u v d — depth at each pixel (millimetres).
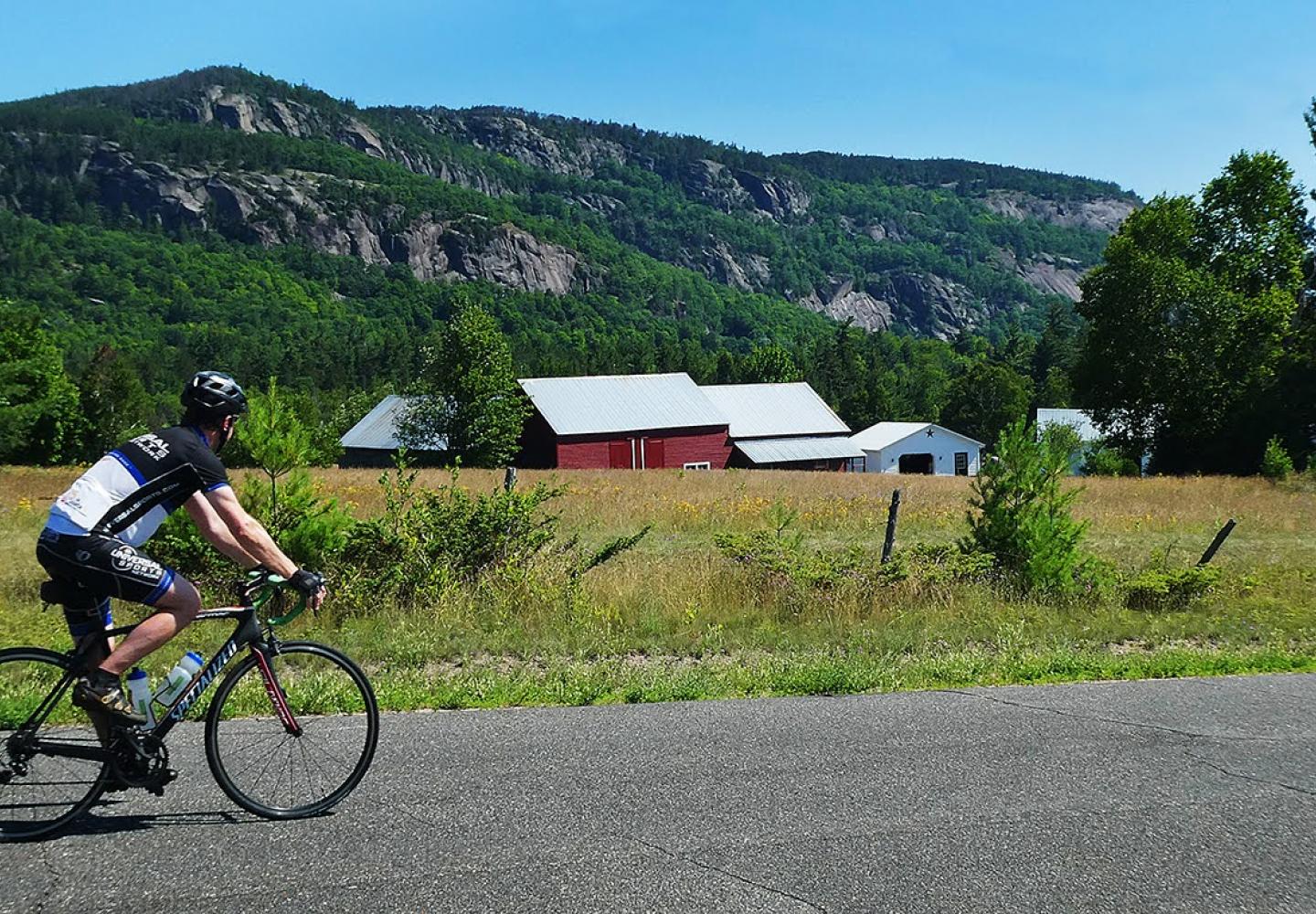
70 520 4633
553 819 4934
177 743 5863
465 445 64875
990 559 12547
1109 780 5699
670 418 68688
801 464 72750
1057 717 6965
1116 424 62531
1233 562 16875
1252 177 57719
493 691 7312
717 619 10602
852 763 5855
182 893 4109
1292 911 4223
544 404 67188
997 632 10367
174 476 4766
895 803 5262
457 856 4500
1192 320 57406
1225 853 4758
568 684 7629
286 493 11078
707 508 22828
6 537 16703
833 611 11055
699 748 6082
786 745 6176
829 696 7477
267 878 4250
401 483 11930
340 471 39750
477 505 11594
